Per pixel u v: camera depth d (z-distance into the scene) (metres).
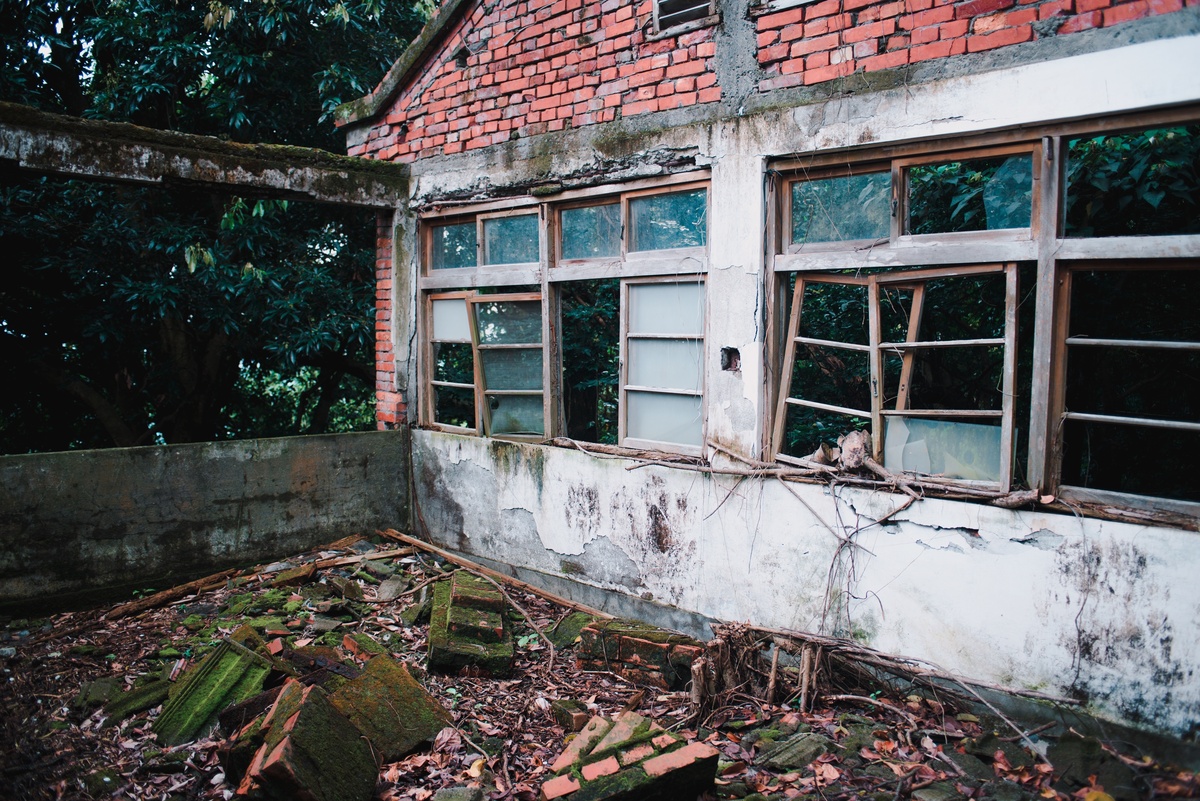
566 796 3.16
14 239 8.34
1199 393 5.61
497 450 6.38
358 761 3.52
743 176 4.71
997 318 5.99
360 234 10.05
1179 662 3.41
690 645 4.52
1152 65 3.36
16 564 5.28
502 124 6.12
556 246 5.96
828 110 4.34
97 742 4.02
